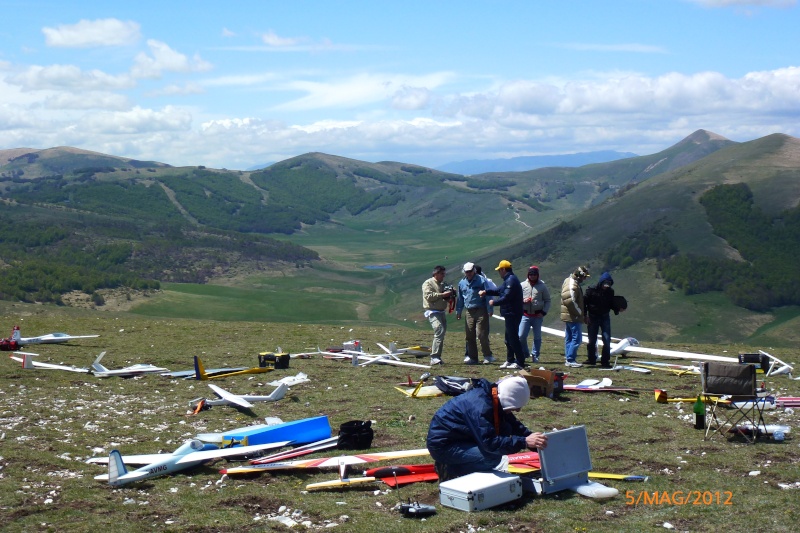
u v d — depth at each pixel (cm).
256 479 858
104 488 820
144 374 1642
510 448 767
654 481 799
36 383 1512
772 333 13875
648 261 17962
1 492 796
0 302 11031
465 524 688
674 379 1508
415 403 1280
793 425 1055
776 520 673
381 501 767
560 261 19438
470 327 1733
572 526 675
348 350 1942
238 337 2366
